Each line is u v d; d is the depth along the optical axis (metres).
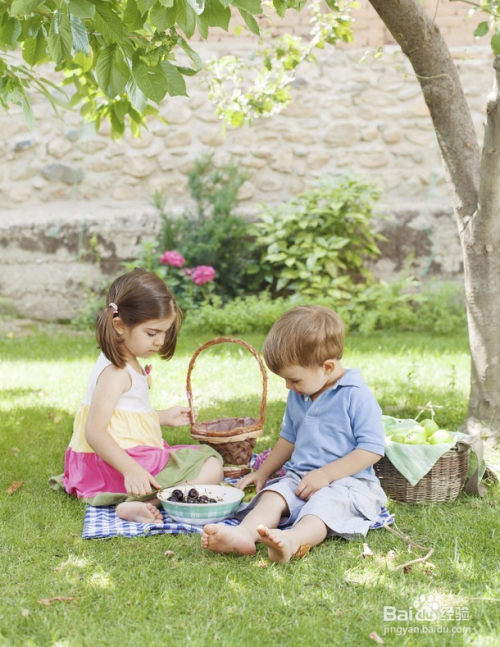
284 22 8.23
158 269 7.70
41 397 4.81
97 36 2.78
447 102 3.61
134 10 2.45
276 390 4.94
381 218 8.13
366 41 8.40
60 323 8.00
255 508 2.61
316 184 8.00
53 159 8.30
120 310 2.92
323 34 4.62
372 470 2.88
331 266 7.79
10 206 8.27
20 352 6.48
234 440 3.17
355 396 2.81
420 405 4.38
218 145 8.41
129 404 3.06
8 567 2.34
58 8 2.31
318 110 8.45
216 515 2.71
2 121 8.20
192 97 8.33
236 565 2.37
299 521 2.54
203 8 2.29
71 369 5.68
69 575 2.28
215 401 4.69
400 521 2.79
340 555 2.46
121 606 2.08
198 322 7.24
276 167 8.47
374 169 8.49
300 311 2.78
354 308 7.57
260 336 7.07
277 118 8.41
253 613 2.05
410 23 3.41
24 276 7.94
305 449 2.85
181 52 8.23
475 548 2.50
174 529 2.67
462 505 2.97
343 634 1.95
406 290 8.19
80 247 7.98
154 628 1.97
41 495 3.07
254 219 8.23
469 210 3.69
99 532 2.63
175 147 8.38
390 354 6.08
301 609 2.08
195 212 8.29
